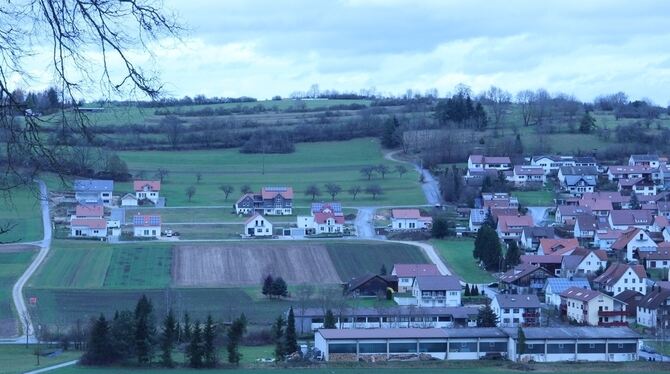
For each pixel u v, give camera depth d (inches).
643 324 3511.3
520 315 3481.8
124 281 4175.7
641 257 4594.0
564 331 2849.4
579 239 5246.1
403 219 5492.1
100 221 5132.9
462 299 3909.9
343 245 4955.7
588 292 3599.9
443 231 5241.1
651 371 2615.7
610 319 3518.7
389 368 2596.0
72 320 3341.5
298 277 4379.9
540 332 2827.3
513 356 2765.7
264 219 5285.4
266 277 4163.4
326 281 4313.5
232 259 4633.4
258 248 4845.0
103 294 3892.7
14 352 2878.9
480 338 2783.0
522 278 4141.2
